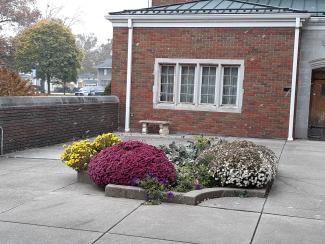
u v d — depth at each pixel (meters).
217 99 15.70
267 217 5.89
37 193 6.88
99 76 91.38
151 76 16.36
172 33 15.99
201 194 6.58
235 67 15.62
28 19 54.16
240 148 7.67
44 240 4.86
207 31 15.62
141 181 6.66
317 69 15.34
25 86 14.19
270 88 15.11
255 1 18.30
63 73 51.09
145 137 15.09
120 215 5.80
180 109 16.09
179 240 4.93
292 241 5.00
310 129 15.69
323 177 8.72
